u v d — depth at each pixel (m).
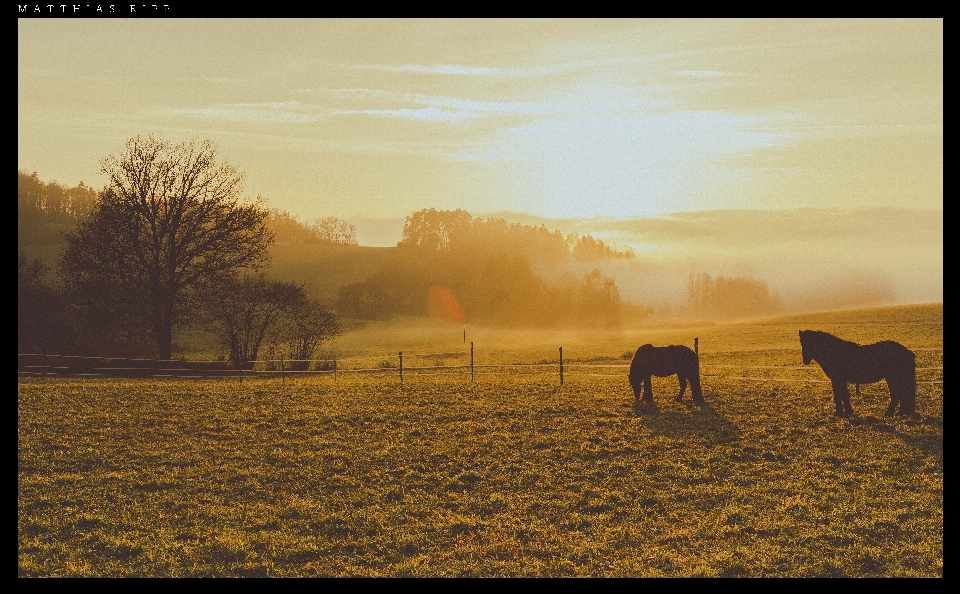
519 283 175.62
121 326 55.69
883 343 23.77
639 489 18.14
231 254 55.03
